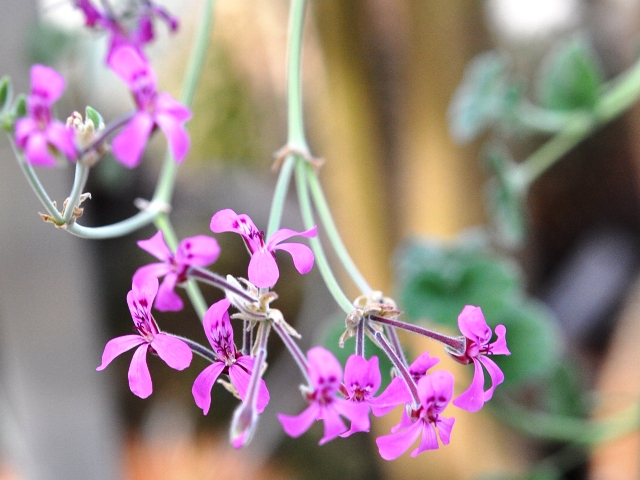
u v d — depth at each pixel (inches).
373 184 23.9
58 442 22.3
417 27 21.8
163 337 12.0
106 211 38.2
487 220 23.9
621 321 33.9
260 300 11.9
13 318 20.8
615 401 29.1
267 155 33.1
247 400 11.4
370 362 11.7
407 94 22.7
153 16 14.8
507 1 36.7
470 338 12.1
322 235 30.4
